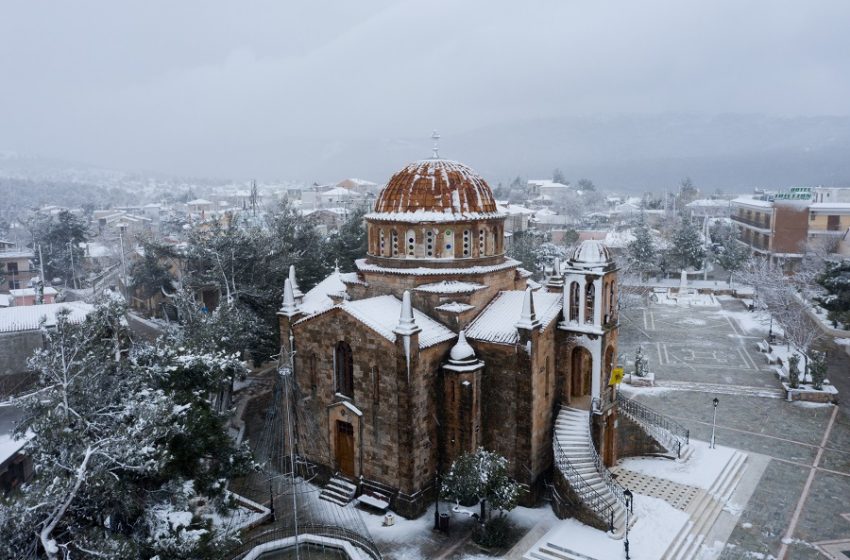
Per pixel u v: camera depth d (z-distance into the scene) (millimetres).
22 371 53781
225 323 53594
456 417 40344
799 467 46000
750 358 74062
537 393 40531
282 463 45406
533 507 40844
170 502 30297
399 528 38344
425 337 39969
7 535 24016
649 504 39438
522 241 113562
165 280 89438
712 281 122938
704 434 52062
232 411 43344
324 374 42938
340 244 82438
